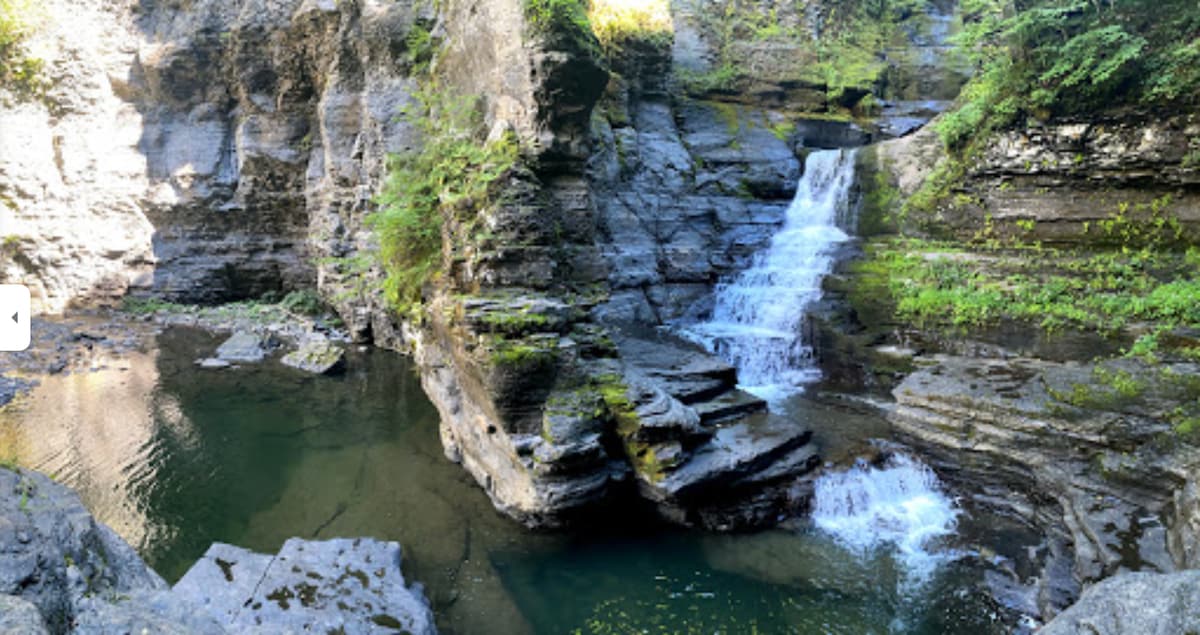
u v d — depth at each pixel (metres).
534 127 12.28
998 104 14.02
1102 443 8.89
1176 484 7.85
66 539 2.72
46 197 22.95
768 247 17.58
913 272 14.18
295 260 24.14
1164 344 10.17
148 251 24.09
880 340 13.67
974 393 10.57
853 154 18.06
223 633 2.85
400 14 18.16
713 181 18.89
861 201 17.33
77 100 23.28
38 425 13.50
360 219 19.81
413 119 17.05
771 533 9.48
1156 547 7.30
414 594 7.59
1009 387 10.65
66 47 22.98
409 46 17.89
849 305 14.45
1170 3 11.86
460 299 10.37
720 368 12.17
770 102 22.53
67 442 12.74
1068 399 9.73
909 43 25.19
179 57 23.06
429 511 10.12
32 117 22.78
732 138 20.06
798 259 16.62
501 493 9.89
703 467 9.35
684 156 18.97
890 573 8.69
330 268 20.98
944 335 12.81
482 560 8.88
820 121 21.78
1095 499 8.40
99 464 11.80
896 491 10.16
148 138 23.95
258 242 24.25
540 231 11.02
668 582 8.66
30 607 2.03
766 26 23.52
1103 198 12.62
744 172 19.30
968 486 10.09
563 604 8.23
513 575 8.66
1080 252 12.74
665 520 9.64
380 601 7.25
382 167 18.66
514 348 9.37
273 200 23.72
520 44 12.21
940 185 15.51
